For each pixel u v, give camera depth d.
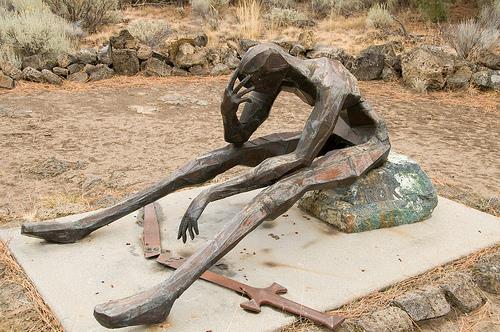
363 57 11.52
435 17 14.78
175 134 7.56
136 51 11.30
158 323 2.98
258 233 4.09
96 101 9.30
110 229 4.12
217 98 9.78
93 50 11.19
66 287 3.37
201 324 3.03
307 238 4.04
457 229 4.29
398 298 3.40
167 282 2.98
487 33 12.42
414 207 4.32
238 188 3.47
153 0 17.06
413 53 10.99
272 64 3.54
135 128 7.79
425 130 8.09
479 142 7.54
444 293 3.56
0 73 9.82
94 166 6.17
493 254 4.01
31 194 5.32
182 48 11.44
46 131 7.49
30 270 3.55
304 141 3.59
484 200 5.31
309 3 17.55
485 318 3.45
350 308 3.30
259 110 3.93
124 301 2.87
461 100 10.08
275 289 3.33
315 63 3.80
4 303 3.32
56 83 10.26
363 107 4.19
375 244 3.99
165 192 3.91
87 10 13.38
